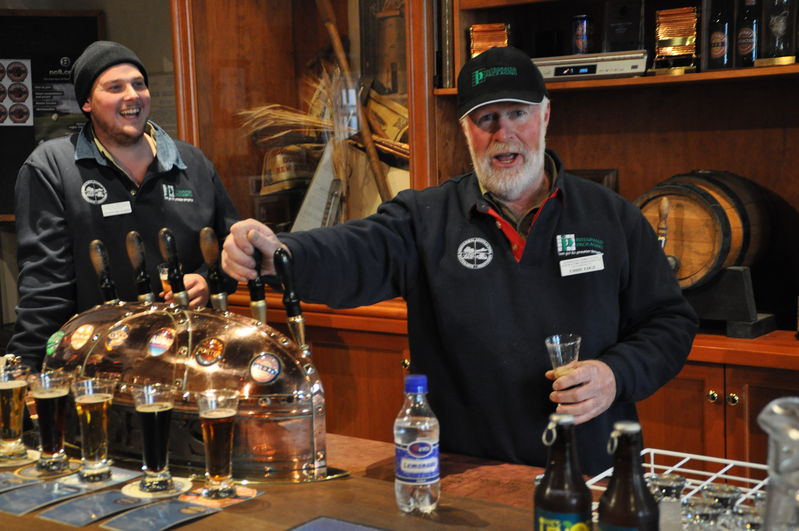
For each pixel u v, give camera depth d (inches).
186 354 59.3
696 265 104.3
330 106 133.6
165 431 54.6
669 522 44.0
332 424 129.3
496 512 50.5
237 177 139.8
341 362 127.3
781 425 33.1
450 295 73.9
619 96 124.1
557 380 64.7
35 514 51.4
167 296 68.5
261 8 135.9
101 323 64.9
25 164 95.6
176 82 137.1
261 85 137.3
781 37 101.8
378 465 62.6
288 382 56.5
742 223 103.1
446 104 124.1
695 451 103.0
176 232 99.0
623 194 125.6
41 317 92.1
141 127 96.4
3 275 178.5
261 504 52.2
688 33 109.1
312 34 133.5
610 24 113.0
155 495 53.5
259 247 62.7
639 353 70.4
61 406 58.6
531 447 71.3
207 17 136.6
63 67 171.5
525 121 73.2
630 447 38.9
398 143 127.2
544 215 74.0
